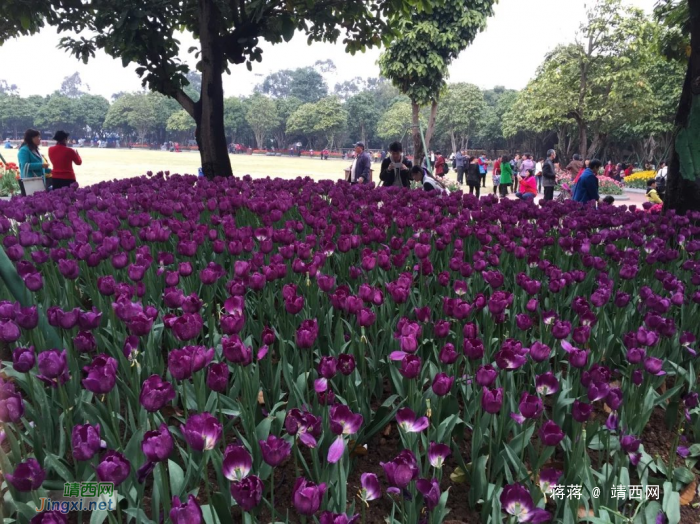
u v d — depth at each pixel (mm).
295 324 3076
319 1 9070
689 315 3377
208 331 3133
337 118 103750
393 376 2607
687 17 7363
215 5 9117
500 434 2150
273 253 4297
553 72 34125
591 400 2012
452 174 47719
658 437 2752
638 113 33594
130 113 121562
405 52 17453
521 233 4434
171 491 1817
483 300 2736
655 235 5211
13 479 1456
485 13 17516
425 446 2061
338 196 6117
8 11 8219
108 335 2918
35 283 2604
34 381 2291
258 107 112438
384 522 2080
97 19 8555
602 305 2986
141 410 2164
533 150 70938
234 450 1548
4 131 133125
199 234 3871
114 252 3303
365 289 2697
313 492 1406
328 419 2129
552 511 2137
